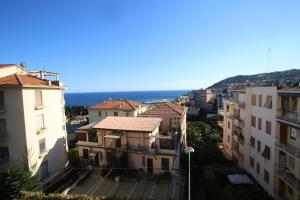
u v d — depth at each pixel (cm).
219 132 5500
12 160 2323
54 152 2872
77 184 2572
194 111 10000
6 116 2298
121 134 2834
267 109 2402
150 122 3014
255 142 2733
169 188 2428
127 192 2359
